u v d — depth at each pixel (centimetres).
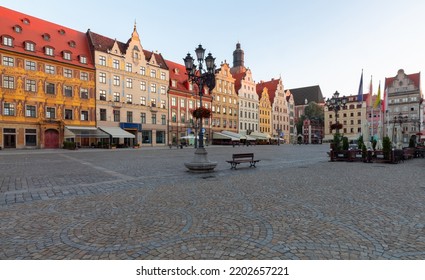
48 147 3900
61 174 1165
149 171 1271
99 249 393
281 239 426
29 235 448
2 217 548
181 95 5706
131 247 399
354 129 9050
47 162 1730
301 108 11675
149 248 395
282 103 8800
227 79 6781
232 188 840
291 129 9294
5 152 2927
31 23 4069
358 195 737
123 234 450
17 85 3612
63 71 4066
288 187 854
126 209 604
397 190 804
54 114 3962
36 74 3788
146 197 722
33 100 3753
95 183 940
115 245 406
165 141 5384
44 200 694
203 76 1298
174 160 1912
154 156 2348
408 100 7488
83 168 1395
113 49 4634
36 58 3781
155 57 5453
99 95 4438
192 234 448
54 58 3966
